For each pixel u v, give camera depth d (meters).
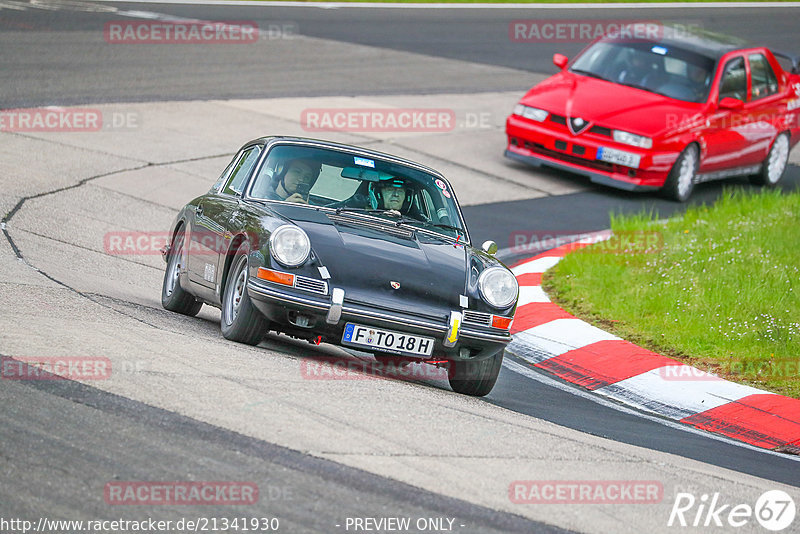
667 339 32.81
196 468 16.56
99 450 16.75
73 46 72.69
